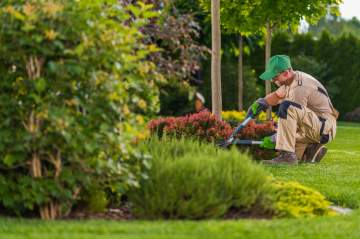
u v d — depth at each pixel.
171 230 5.90
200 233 5.80
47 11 6.34
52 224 6.13
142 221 6.48
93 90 6.54
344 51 39.25
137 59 7.01
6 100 6.41
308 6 19.69
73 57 6.45
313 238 5.95
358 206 8.11
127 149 6.66
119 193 7.03
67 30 6.41
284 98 12.54
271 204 7.16
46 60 6.52
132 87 7.21
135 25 6.99
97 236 5.57
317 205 7.45
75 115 6.48
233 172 7.21
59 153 6.50
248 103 35.19
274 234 5.88
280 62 12.34
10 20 6.35
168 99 31.97
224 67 35.31
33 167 6.55
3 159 6.46
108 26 6.73
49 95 6.38
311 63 38.16
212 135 13.11
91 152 6.53
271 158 13.23
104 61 6.47
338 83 39.34
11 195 6.57
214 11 14.55
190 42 7.80
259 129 13.45
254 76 37.72
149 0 8.47
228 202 6.96
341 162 13.06
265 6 19.48
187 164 7.08
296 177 10.09
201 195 6.84
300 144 12.80
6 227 5.93
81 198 7.05
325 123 12.59
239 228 5.97
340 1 19.83
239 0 19.69
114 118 6.59
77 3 6.62
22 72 6.61
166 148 8.01
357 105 39.44
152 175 7.03
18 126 6.54
